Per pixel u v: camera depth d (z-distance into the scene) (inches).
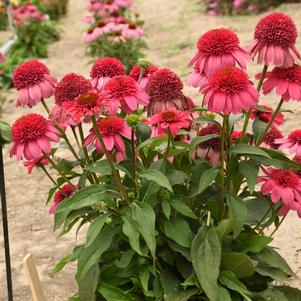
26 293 50.6
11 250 57.7
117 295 34.9
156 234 32.9
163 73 34.5
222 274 33.2
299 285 45.1
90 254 32.7
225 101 30.2
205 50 31.9
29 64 35.0
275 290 35.3
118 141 32.5
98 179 37.8
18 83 35.0
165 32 135.5
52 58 131.9
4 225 36.0
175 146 34.2
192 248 31.6
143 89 36.0
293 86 31.7
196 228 35.1
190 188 34.3
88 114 29.5
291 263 48.8
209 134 34.9
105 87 32.7
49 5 179.9
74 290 49.6
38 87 34.8
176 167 36.8
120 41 112.0
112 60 36.7
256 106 34.4
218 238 31.9
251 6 138.0
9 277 36.8
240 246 34.9
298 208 33.2
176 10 154.2
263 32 31.2
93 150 38.3
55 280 51.3
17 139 32.2
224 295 32.4
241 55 31.8
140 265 34.7
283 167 32.5
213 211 35.7
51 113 33.9
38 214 64.6
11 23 143.5
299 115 76.5
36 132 32.0
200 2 156.6
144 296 35.7
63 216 33.5
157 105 34.4
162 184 30.1
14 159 79.6
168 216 32.0
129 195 33.7
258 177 35.9
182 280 34.5
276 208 36.1
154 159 39.1
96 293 36.4
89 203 31.2
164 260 34.4
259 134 35.2
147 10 161.2
